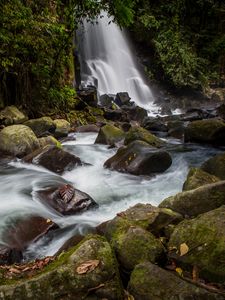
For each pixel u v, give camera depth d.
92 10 10.80
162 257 3.04
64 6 11.35
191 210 3.84
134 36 18.86
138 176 6.12
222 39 18.64
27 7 9.45
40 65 10.10
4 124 8.55
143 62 18.55
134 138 7.81
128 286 2.81
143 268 2.81
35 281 2.73
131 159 6.37
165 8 18.81
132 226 3.32
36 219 4.42
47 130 8.90
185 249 2.97
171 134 9.72
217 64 18.88
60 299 2.68
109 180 6.11
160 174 6.27
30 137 7.33
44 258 3.58
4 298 2.68
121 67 17.77
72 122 10.64
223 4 19.47
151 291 2.64
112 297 2.69
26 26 9.02
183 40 18.23
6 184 5.76
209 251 2.85
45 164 6.43
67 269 2.78
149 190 5.68
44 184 5.63
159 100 17.16
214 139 7.88
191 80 17.53
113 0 10.47
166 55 17.72
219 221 3.06
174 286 2.61
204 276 2.77
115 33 18.06
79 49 16.08
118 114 11.92
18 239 4.03
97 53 17.09
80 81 14.18
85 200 4.93
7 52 8.88
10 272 3.14
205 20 19.59
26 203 4.95
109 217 4.75
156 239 3.17
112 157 6.79
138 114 12.93
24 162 6.68
